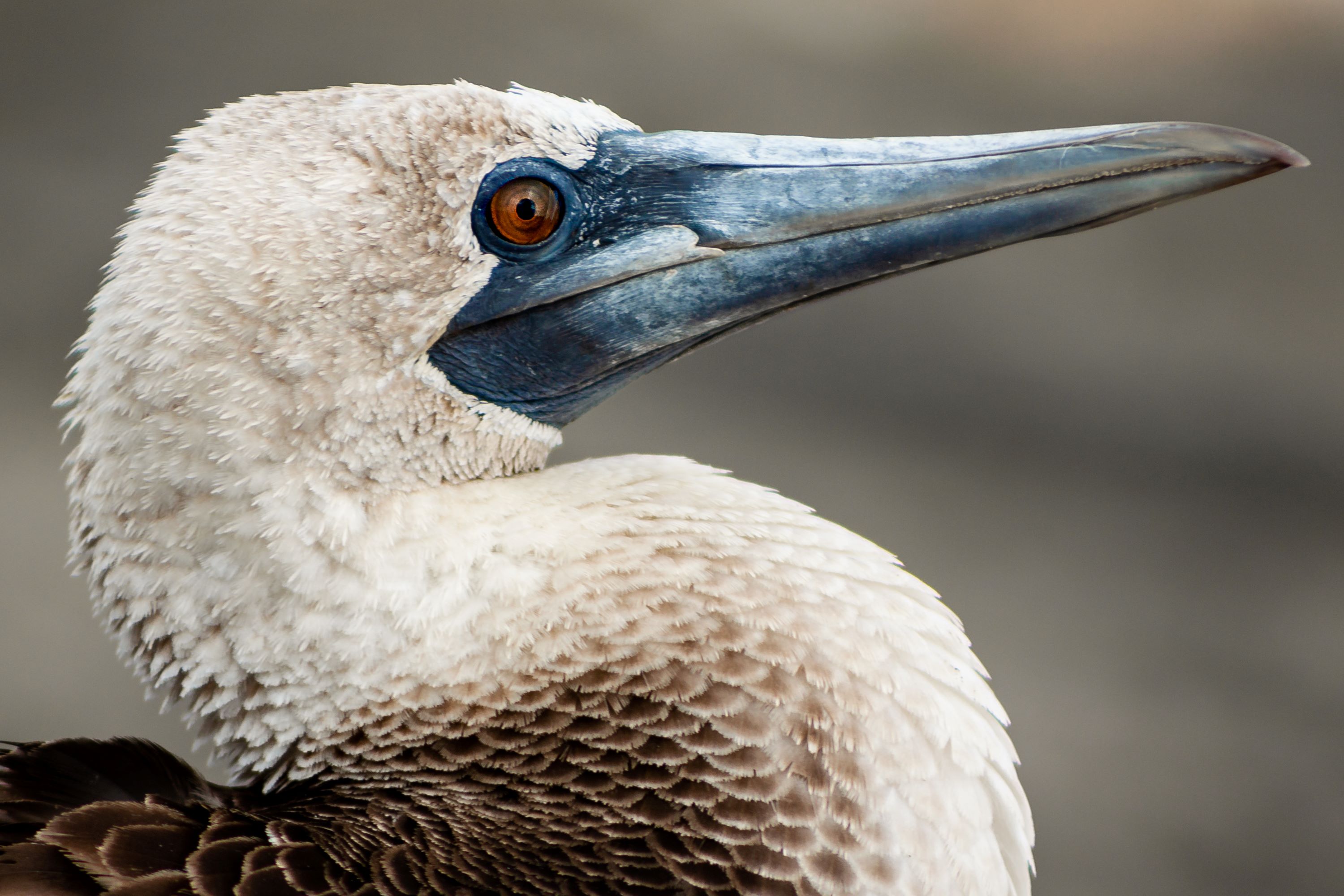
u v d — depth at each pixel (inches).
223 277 86.7
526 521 87.0
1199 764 112.5
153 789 86.9
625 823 86.1
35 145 195.2
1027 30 262.7
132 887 85.7
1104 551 138.0
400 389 87.1
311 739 86.9
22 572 120.9
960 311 181.9
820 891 86.1
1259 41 267.1
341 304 86.9
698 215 88.1
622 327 88.1
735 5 260.5
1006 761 87.4
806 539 87.2
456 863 86.0
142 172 192.4
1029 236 88.0
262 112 87.3
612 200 88.0
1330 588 135.3
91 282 165.9
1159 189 87.8
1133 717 116.9
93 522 87.1
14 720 106.7
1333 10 278.7
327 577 86.7
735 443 148.0
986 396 162.9
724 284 88.1
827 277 88.1
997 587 130.8
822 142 88.4
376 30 237.6
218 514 86.7
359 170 87.0
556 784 86.4
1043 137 88.0
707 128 213.5
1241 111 240.1
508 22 244.4
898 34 256.7
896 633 87.0
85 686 111.4
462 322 87.5
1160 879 101.9
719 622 86.6
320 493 86.8
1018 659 122.3
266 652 86.8
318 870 85.9
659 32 246.7
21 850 85.9
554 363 88.0
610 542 86.9
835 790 86.3
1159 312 185.0
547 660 86.7
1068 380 167.3
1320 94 248.5
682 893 85.9
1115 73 249.9
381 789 86.7
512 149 87.6
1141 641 125.9
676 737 86.4
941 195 88.0
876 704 86.7
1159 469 151.7
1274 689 121.9
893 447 151.5
